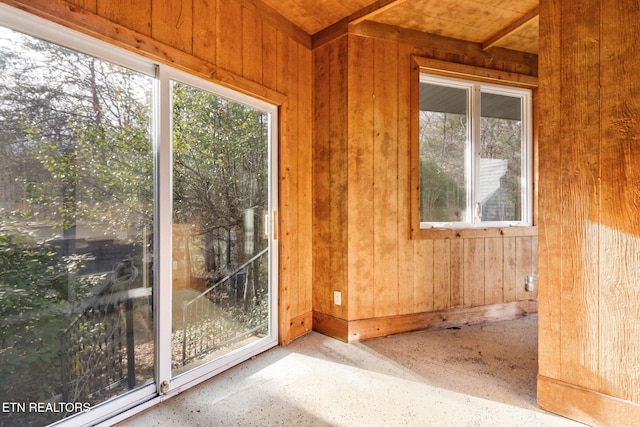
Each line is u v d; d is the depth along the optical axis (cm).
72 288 148
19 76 131
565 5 164
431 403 178
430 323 292
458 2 250
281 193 258
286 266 261
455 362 227
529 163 335
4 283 129
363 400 181
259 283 248
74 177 147
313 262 292
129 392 168
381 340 267
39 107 136
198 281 203
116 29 153
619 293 151
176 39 181
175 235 189
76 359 150
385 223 278
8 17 127
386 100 278
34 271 137
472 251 308
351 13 261
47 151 139
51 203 141
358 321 268
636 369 146
